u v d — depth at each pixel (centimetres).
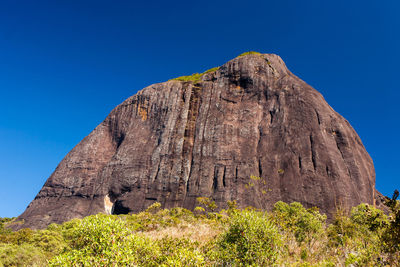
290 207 2977
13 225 6788
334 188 5741
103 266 760
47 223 6831
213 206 4962
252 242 1033
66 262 757
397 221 597
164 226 2856
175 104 8656
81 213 7062
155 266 895
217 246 1141
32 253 1508
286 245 1247
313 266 981
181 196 6519
